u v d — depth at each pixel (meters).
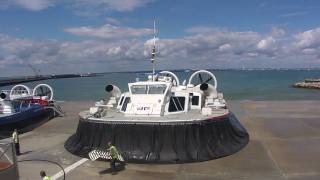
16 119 15.59
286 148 11.79
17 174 6.14
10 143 6.16
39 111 17.81
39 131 15.78
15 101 18.56
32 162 10.57
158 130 10.44
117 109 12.88
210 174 9.23
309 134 13.91
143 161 10.20
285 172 9.29
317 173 9.17
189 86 14.07
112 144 10.65
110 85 14.53
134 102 11.82
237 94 40.72
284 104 24.20
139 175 9.27
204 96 13.88
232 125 12.78
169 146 10.35
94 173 9.48
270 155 10.95
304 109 21.33
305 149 11.62
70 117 19.67
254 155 10.95
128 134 10.59
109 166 10.04
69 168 9.92
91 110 12.04
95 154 10.49
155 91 11.93
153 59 13.45
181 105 12.12
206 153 10.45
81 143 11.37
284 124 16.27
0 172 5.73
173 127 10.44
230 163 10.13
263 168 9.66
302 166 9.77
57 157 11.10
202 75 15.75
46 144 12.98
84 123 11.47
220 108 13.03
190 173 9.34
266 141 12.85
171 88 12.45
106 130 10.82
